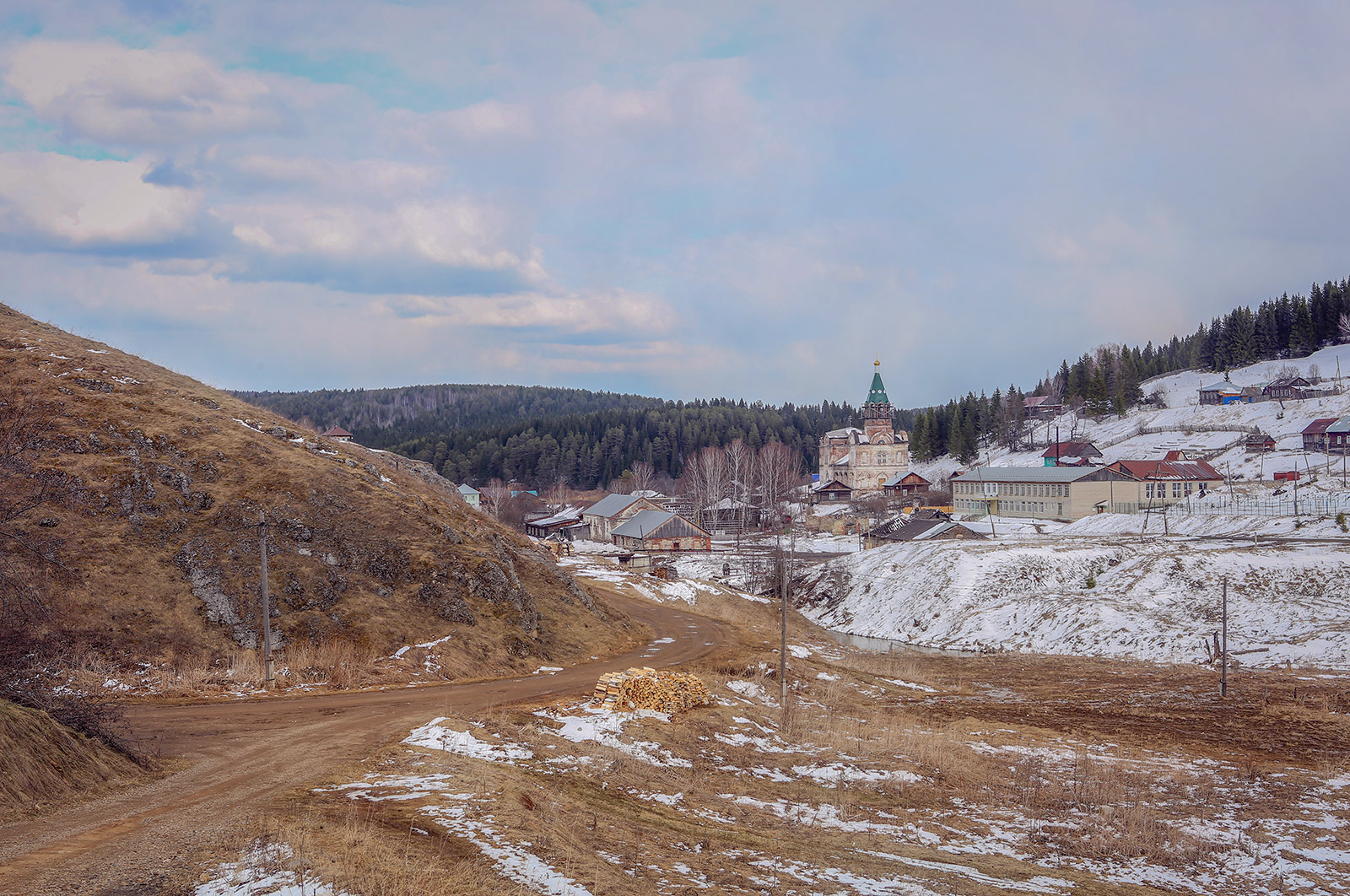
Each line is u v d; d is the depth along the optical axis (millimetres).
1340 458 136250
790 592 103375
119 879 13992
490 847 17109
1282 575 73500
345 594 45188
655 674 37188
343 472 53844
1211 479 127188
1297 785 32562
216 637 39656
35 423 37688
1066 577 84062
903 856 22297
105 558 40281
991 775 33000
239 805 19234
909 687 56562
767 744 35094
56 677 32875
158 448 48688
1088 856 24297
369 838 16625
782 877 19156
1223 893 21984
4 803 17516
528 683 41844
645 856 19172
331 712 32469
